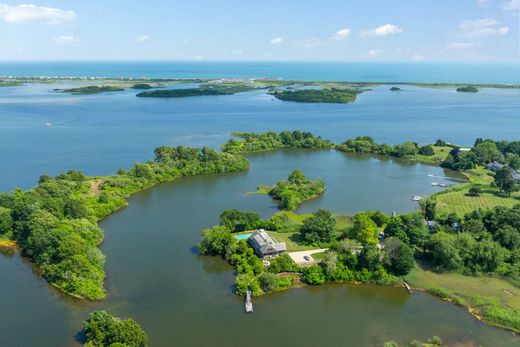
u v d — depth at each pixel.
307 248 140.50
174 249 143.88
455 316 107.75
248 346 95.75
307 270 123.69
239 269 125.25
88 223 148.62
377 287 121.25
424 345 95.38
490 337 99.44
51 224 138.38
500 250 127.88
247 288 115.94
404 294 117.94
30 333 99.19
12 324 102.44
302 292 118.44
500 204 186.12
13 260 135.50
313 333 100.56
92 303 111.44
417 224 147.25
